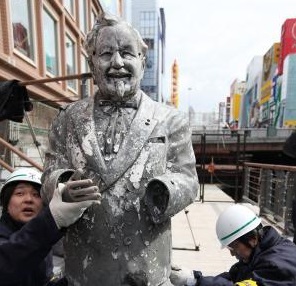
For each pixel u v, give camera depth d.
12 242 1.49
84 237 1.54
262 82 48.72
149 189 1.49
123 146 1.54
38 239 1.47
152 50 50.00
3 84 4.38
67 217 1.43
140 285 1.53
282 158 18.77
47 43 10.88
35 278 2.22
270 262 2.45
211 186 12.97
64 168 1.61
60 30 12.05
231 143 15.69
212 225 6.95
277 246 2.62
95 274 1.53
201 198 9.53
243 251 2.74
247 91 62.62
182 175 1.63
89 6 16.14
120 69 1.52
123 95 1.56
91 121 1.60
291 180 5.70
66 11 12.75
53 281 2.14
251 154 17.56
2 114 4.41
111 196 1.51
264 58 47.94
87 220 1.53
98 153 1.53
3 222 2.27
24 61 8.63
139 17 51.00
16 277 1.57
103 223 1.52
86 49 1.66
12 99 4.47
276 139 16.47
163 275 1.62
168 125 1.67
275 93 40.03
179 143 1.68
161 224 1.59
